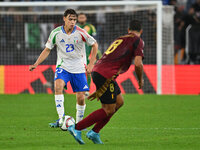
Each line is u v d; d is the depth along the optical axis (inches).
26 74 2181.3
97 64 816.9
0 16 2464.3
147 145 800.3
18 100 1814.7
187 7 2694.4
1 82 2197.3
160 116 1310.3
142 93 2137.1
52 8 2519.7
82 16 1625.2
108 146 781.9
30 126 1098.7
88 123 791.1
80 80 1053.2
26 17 2469.2
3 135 935.0
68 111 1401.3
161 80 2149.4
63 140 865.5
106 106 800.9
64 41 1033.5
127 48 803.4
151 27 2385.6
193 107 1549.0
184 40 2650.1
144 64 2311.8
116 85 818.2
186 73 2153.1
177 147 779.4
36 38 2447.1
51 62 2363.4
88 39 1032.2
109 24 2496.3
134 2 2158.0
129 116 1309.1
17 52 2449.6
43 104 1670.8
